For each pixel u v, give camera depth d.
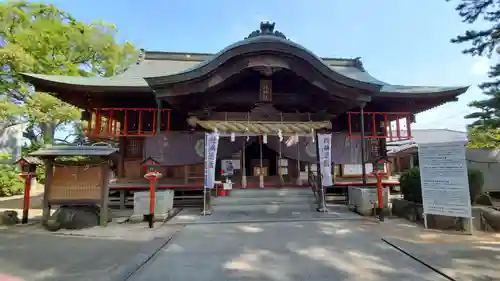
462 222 6.88
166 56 15.24
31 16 15.96
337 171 12.50
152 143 11.04
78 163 7.97
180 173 11.60
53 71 15.84
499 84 8.05
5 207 11.74
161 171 11.56
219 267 4.62
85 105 11.44
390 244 5.78
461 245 5.66
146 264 4.80
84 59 19.33
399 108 12.58
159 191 8.82
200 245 5.84
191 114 9.55
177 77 8.27
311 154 11.23
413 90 11.00
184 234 6.69
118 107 11.52
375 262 4.79
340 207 10.40
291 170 12.78
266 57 8.49
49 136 21.61
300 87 10.09
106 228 7.42
